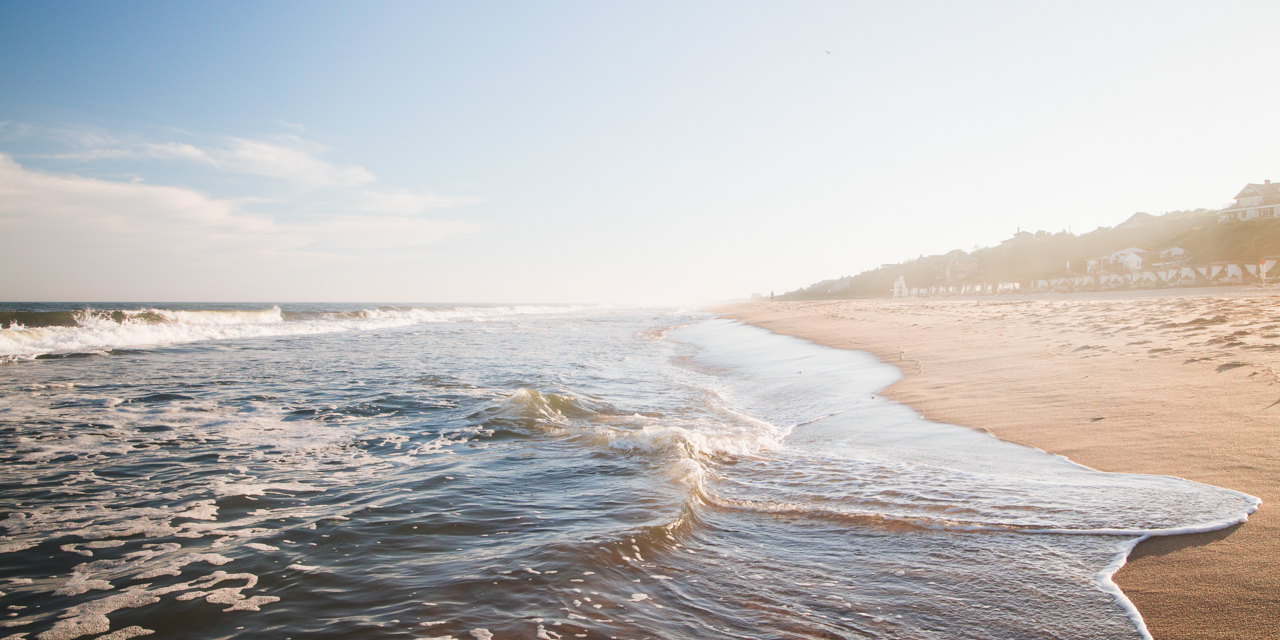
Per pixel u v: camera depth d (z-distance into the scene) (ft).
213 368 42.14
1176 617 8.12
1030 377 26.27
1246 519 10.60
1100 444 16.01
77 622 8.91
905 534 11.75
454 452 19.80
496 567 10.59
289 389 32.81
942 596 9.28
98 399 29.66
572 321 134.10
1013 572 9.83
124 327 63.98
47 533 12.60
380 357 50.70
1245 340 27.04
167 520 13.38
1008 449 16.85
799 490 14.87
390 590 9.78
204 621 8.89
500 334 85.30
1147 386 21.36
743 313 157.99
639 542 11.67
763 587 9.86
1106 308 61.87
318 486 15.94
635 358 52.03
